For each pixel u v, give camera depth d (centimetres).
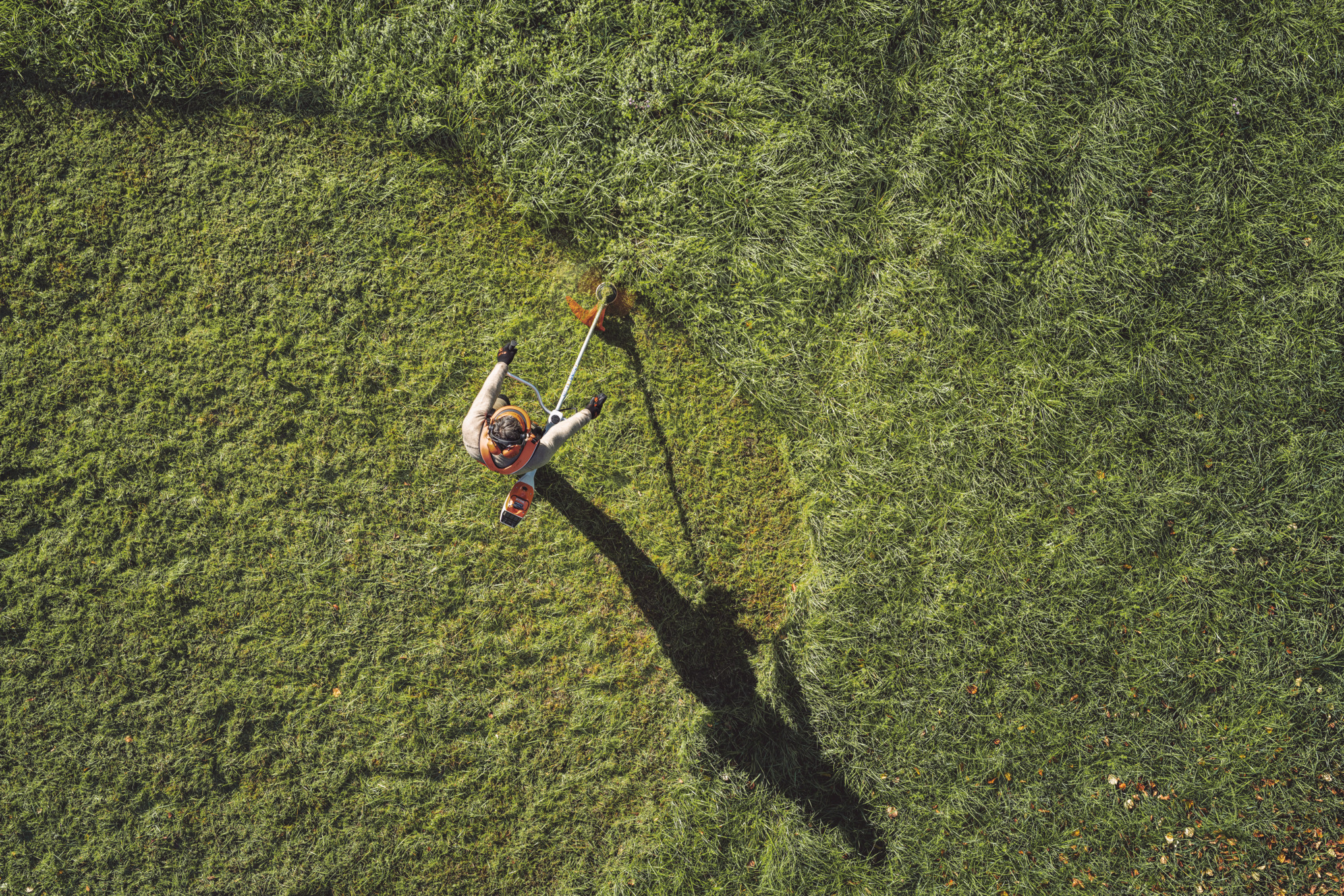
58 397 705
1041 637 696
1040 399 698
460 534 715
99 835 696
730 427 722
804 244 700
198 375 710
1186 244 691
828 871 694
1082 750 696
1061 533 698
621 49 695
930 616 697
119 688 701
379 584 712
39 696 698
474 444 600
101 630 702
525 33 694
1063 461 700
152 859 696
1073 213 692
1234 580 696
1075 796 696
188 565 707
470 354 717
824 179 696
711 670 718
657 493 721
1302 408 693
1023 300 697
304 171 713
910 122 698
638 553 720
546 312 720
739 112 694
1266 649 693
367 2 693
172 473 708
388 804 708
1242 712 695
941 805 696
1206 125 689
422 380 717
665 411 721
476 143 707
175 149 711
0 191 705
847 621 700
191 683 704
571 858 711
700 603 720
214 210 712
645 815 711
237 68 701
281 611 709
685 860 698
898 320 701
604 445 718
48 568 702
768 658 715
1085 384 696
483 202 719
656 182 700
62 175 708
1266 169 690
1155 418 696
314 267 714
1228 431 695
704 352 720
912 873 695
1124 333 697
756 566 722
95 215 709
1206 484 696
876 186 701
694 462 722
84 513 704
